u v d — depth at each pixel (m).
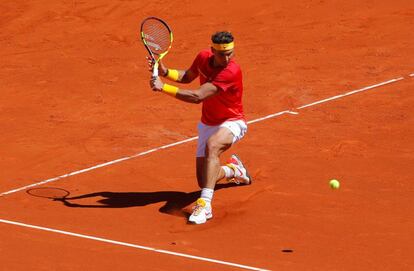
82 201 30.34
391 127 38.44
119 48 55.59
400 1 60.44
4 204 29.94
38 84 48.00
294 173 32.88
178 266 24.16
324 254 25.25
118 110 42.72
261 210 29.17
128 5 64.25
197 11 62.53
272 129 38.81
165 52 29.59
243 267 24.12
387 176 32.25
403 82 45.28
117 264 24.28
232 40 28.05
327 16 58.88
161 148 36.69
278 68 48.84
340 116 40.44
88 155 35.91
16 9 64.31
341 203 29.64
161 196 30.91
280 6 61.62
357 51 51.44
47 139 38.25
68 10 63.91
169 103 43.53
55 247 25.67
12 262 24.34
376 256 25.08
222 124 29.23
